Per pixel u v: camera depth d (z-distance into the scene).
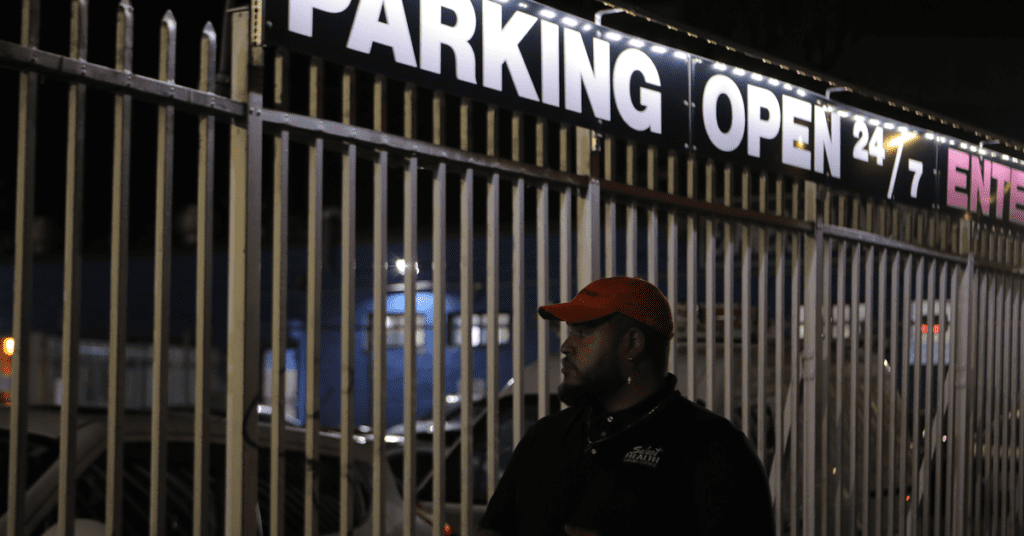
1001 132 9.40
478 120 12.73
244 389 2.52
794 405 4.30
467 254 3.08
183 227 20.05
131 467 3.23
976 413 5.82
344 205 2.76
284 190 2.65
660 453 2.10
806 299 4.46
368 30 2.85
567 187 3.42
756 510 2.03
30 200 2.15
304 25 2.69
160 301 2.33
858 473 5.04
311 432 2.65
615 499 2.09
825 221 4.57
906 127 5.16
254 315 2.56
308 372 2.67
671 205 3.77
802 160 4.43
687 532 2.06
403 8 2.94
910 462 5.39
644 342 2.22
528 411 5.16
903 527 4.96
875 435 5.17
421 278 18.19
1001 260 6.08
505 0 3.24
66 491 2.16
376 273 2.84
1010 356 6.31
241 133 2.56
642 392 2.21
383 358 2.83
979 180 5.77
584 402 2.26
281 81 2.65
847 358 5.38
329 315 18.64
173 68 2.42
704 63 3.98
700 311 4.86
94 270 20.84
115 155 2.30
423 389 18.14
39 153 17.69
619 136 3.59
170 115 2.40
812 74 4.50
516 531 2.35
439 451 2.99
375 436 2.80
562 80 3.41
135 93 2.32
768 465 4.76
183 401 20.08
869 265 4.84
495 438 3.10
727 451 2.06
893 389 4.90
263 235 18.38
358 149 2.90
